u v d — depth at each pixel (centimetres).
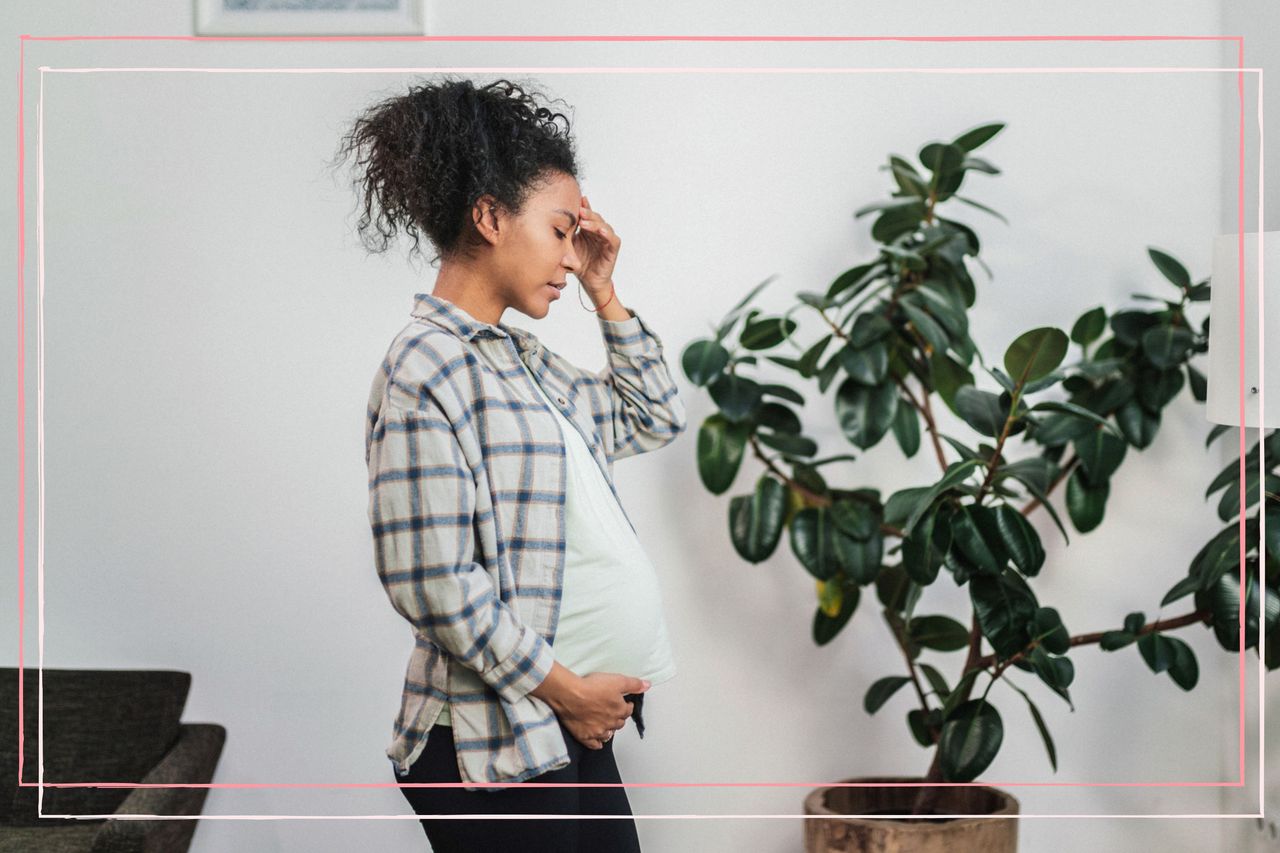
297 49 222
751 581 229
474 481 132
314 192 224
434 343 134
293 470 226
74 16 223
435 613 129
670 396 166
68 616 226
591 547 142
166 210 223
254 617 227
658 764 231
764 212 225
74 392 225
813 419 226
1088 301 225
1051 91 224
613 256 161
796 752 231
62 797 206
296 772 228
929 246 200
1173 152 224
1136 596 230
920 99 224
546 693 134
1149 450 228
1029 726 233
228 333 225
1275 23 205
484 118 140
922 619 212
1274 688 212
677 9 224
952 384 208
